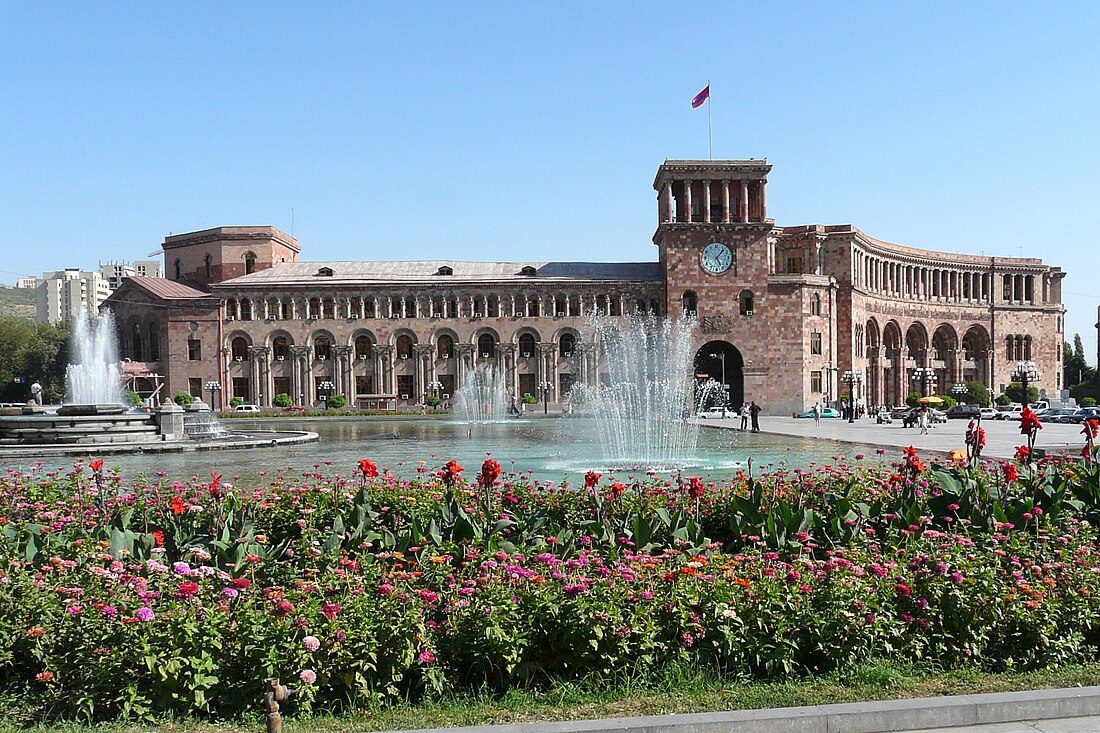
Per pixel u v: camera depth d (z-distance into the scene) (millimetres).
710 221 111688
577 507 19062
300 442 55781
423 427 78938
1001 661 11719
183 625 10391
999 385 150375
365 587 11883
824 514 17953
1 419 50219
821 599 11680
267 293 115062
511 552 14602
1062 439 55438
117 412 54469
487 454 45125
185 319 114500
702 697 10391
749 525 17203
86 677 10273
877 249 132500
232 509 17922
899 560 13523
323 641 10344
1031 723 9914
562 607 11203
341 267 122812
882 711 9734
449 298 116188
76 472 23156
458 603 11273
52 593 11672
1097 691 10211
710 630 11336
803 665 11305
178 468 37938
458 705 10422
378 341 115375
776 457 42375
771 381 111750
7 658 10656
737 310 111625
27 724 9945
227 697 10242
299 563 14773
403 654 10508
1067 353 189875
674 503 19031
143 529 17625
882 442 53531
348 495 19172
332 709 10312
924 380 135125
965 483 18484
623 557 14609
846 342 122250
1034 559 13922
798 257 124938
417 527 15914
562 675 11148
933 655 11727
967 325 148000
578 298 115688
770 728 9547
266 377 114875
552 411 112812
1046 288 157500
